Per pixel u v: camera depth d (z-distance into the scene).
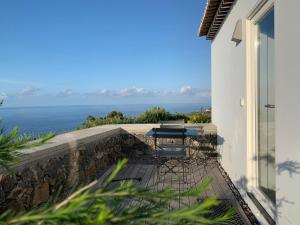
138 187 0.91
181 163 7.20
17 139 1.22
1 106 1.21
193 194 0.92
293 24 2.58
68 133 6.12
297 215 2.54
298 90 2.49
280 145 2.91
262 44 3.87
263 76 3.83
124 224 0.83
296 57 2.53
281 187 2.89
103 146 6.73
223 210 3.93
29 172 3.55
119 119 11.38
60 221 0.77
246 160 4.29
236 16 4.96
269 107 3.59
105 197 0.85
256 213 3.78
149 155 8.25
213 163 7.28
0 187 2.97
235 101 5.12
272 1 3.28
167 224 0.90
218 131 7.45
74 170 4.96
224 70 6.38
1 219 0.74
